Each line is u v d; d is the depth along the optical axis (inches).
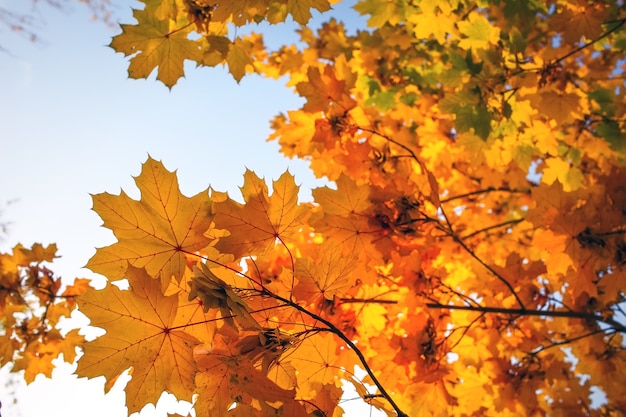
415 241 103.7
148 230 59.0
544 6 123.2
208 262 63.9
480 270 119.6
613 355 132.8
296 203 65.9
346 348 87.2
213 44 87.7
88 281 117.2
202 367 59.7
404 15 136.7
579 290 100.3
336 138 109.1
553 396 162.4
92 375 54.8
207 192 60.2
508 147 143.1
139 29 83.8
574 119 139.2
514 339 126.3
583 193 102.6
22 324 109.8
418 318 100.6
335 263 67.6
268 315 64.9
